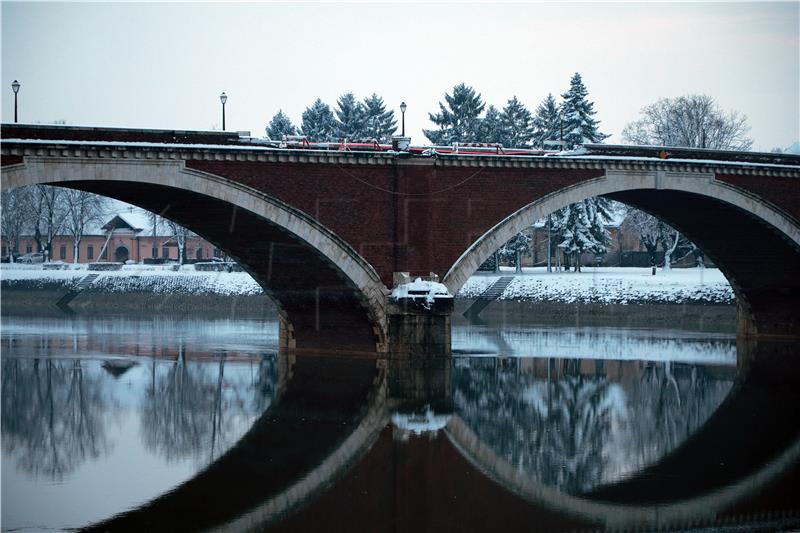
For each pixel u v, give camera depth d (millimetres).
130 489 36719
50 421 47750
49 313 112188
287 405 51812
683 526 33469
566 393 56094
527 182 65938
